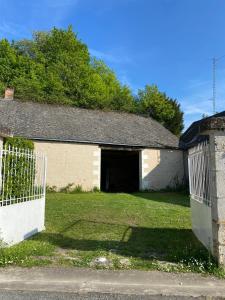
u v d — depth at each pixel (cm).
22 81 3366
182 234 820
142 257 613
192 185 838
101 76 4212
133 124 2361
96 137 1994
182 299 438
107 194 1788
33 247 648
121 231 845
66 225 916
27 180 772
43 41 4166
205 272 528
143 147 2077
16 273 514
